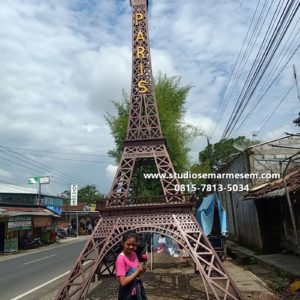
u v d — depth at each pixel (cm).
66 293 1021
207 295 981
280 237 1788
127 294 561
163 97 2686
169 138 2530
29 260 2223
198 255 1065
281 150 1986
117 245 1180
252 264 1628
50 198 4556
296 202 1462
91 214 6100
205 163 3434
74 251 2759
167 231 1148
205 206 1791
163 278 1380
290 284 1080
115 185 1367
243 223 2214
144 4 1747
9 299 1105
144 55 1647
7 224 2967
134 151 1453
